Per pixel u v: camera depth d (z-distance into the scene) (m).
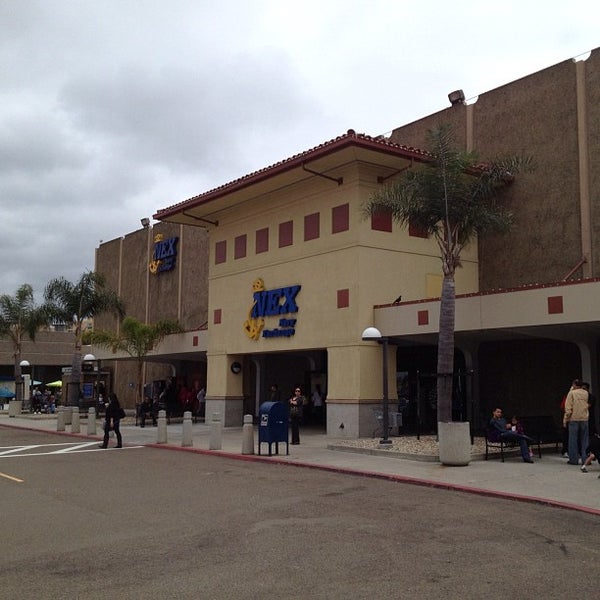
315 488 12.70
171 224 41.38
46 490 12.83
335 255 23.42
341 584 6.66
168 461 17.52
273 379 32.12
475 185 18.34
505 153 24.53
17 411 41.84
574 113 22.88
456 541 8.41
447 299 17.80
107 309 39.72
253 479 13.97
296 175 24.14
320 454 18.03
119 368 46.25
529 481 13.00
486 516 9.98
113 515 10.28
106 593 6.46
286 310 25.30
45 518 10.14
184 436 20.88
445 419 17.30
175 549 8.15
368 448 17.97
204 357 36.16
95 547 8.31
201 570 7.22
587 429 15.34
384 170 23.16
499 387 23.88
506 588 6.51
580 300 17.27
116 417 21.47
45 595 6.42
